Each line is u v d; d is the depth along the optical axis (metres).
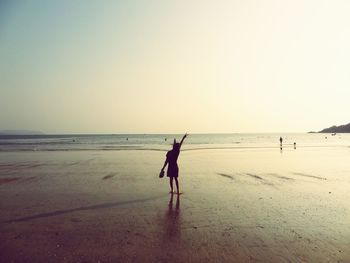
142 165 20.48
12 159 24.94
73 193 10.91
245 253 5.45
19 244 5.84
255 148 46.34
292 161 24.11
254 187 12.37
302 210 8.60
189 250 5.57
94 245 5.79
